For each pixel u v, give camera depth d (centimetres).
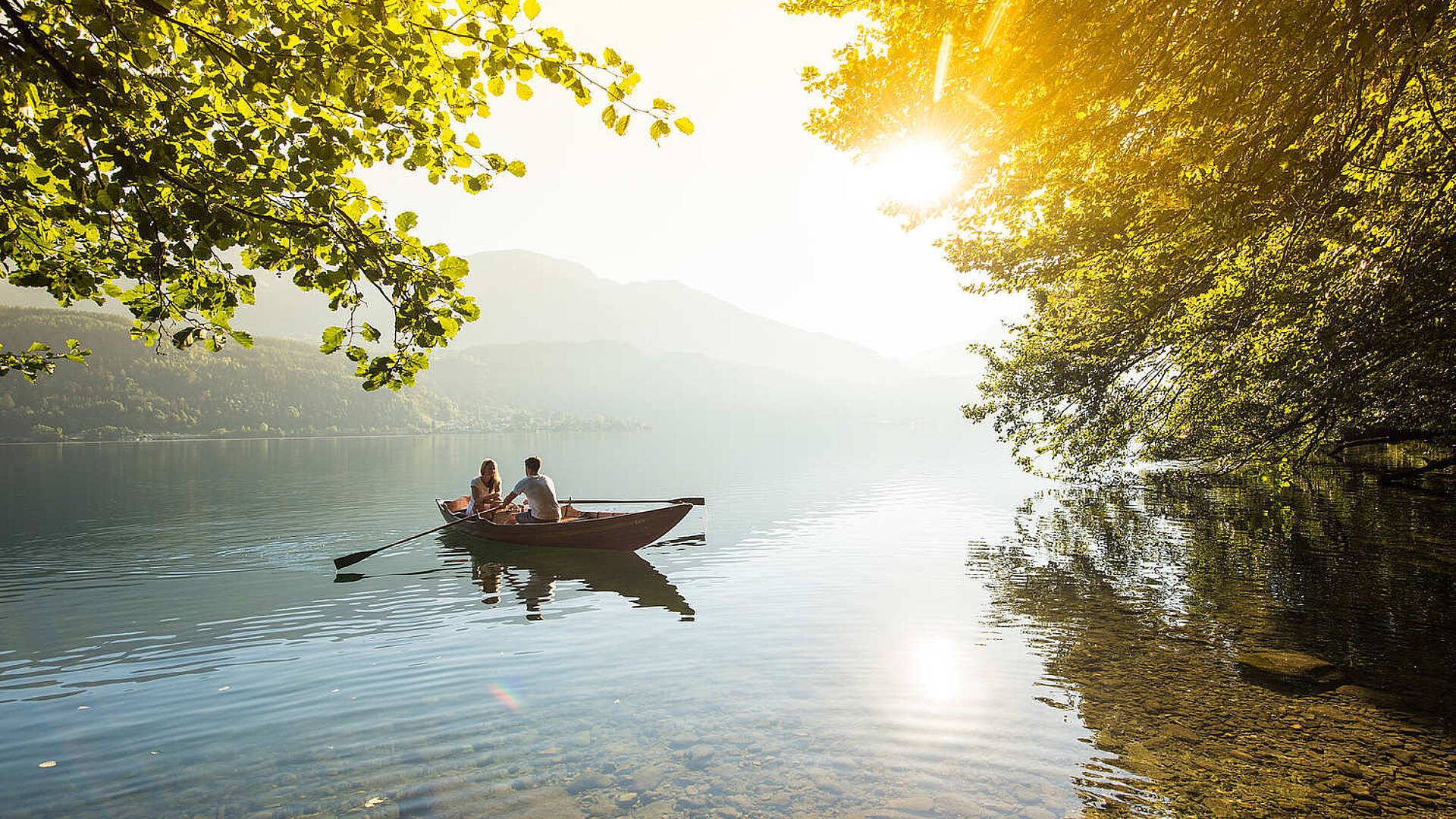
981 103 832
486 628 978
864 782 560
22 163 386
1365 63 659
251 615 1055
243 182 400
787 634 935
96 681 787
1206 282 1185
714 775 573
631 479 3684
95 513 2234
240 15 372
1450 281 811
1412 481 2517
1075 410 1816
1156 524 1836
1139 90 788
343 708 709
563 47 402
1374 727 634
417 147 428
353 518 2122
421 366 456
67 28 359
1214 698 702
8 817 521
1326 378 1068
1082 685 743
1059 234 1570
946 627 956
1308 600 1057
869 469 4219
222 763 599
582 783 562
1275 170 754
